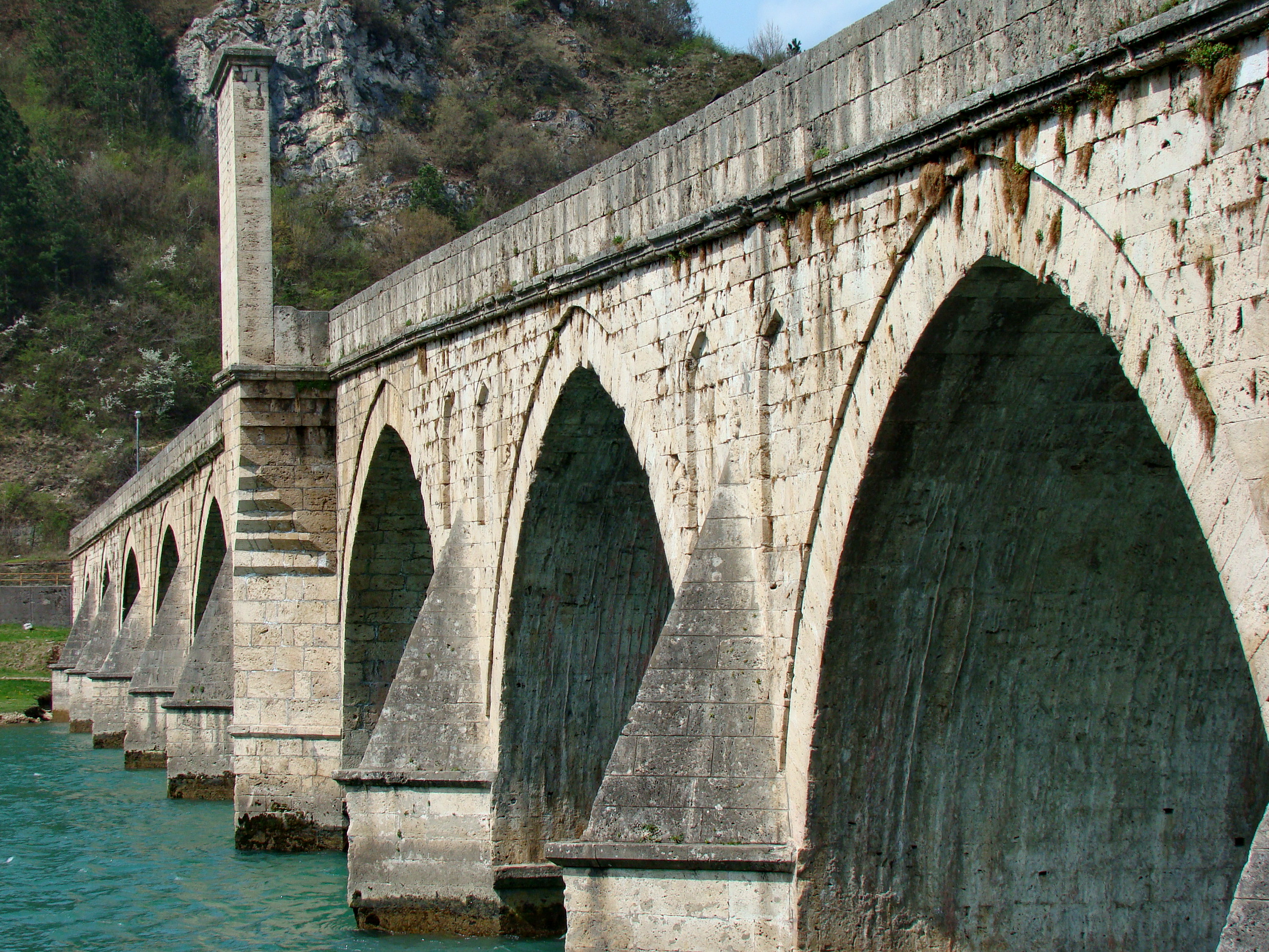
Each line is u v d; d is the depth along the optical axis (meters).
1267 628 11.04
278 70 136.25
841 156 16.00
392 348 29.66
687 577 18.03
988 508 16.20
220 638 42.66
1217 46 11.62
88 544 83.94
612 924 17.27
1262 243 11.27
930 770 17.25
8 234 126.56
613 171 21.11
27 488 117.00
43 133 135.50
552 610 25.20
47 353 124.75
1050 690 17.31
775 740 17.42
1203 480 11.70
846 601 16.44
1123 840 17.80
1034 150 13.58
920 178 14.99
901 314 15.34
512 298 24.31
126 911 28.53
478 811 25.17
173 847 34.81
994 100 13.81
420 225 121.94
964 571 16.53
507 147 135.12
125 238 134.12
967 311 14.70
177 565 58.19
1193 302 11.84
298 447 33.56
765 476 17.77
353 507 32.31
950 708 17.14
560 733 25.61
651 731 17.59
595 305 21.78
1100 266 12.79
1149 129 12.31
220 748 42.50
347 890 29.20
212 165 141.88
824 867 16.98
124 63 143.62
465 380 26.66
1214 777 17.91
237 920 27.38
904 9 15.27
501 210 130.00
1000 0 13.98
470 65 143.38
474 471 26.33
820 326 16.69
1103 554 16.64
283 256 117.19
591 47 149.00
